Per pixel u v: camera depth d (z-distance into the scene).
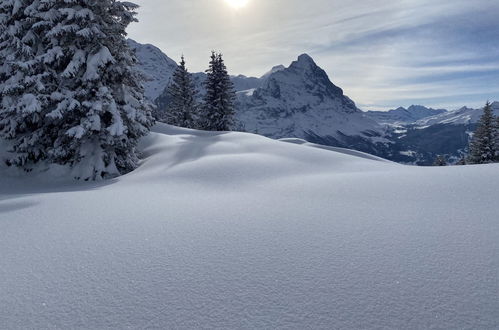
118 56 13.37
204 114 37.06
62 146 12.56
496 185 5.47
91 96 12.71
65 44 12.74
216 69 36.31
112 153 12.58
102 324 2.32
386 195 5.55
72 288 2.83
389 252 3.31
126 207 5.65
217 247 3.66
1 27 13.05
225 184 7.54
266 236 3.96
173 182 8.02
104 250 3.67
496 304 2.35
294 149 11.79
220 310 2.45
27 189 10.24
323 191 6.18
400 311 2.34
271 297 2.60
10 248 3.82
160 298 2.63
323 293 2.62
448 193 5.33
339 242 3.65
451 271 2.84
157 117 40.91
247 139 14.41
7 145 14.09
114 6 13.20
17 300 2.66
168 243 3.83
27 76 12.18
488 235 3.56
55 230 4.46
